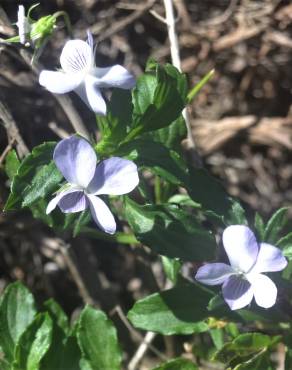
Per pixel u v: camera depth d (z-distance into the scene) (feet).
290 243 0.32
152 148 0.32
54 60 0.48
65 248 0.46
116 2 0.51
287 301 0.34
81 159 0.28
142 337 0.49
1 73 0.45
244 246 0.29
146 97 0.32
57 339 0.37
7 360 0.37
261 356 0.34
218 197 0.33
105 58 0.52
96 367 0.36
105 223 0.28
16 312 0.38
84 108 0.46
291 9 0.52
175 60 0.40
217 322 0.35
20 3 0.50
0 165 0.40
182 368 0.35
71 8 0.51
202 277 0.29
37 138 0.46
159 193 0.37
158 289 0.46
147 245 0.32
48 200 0.32
